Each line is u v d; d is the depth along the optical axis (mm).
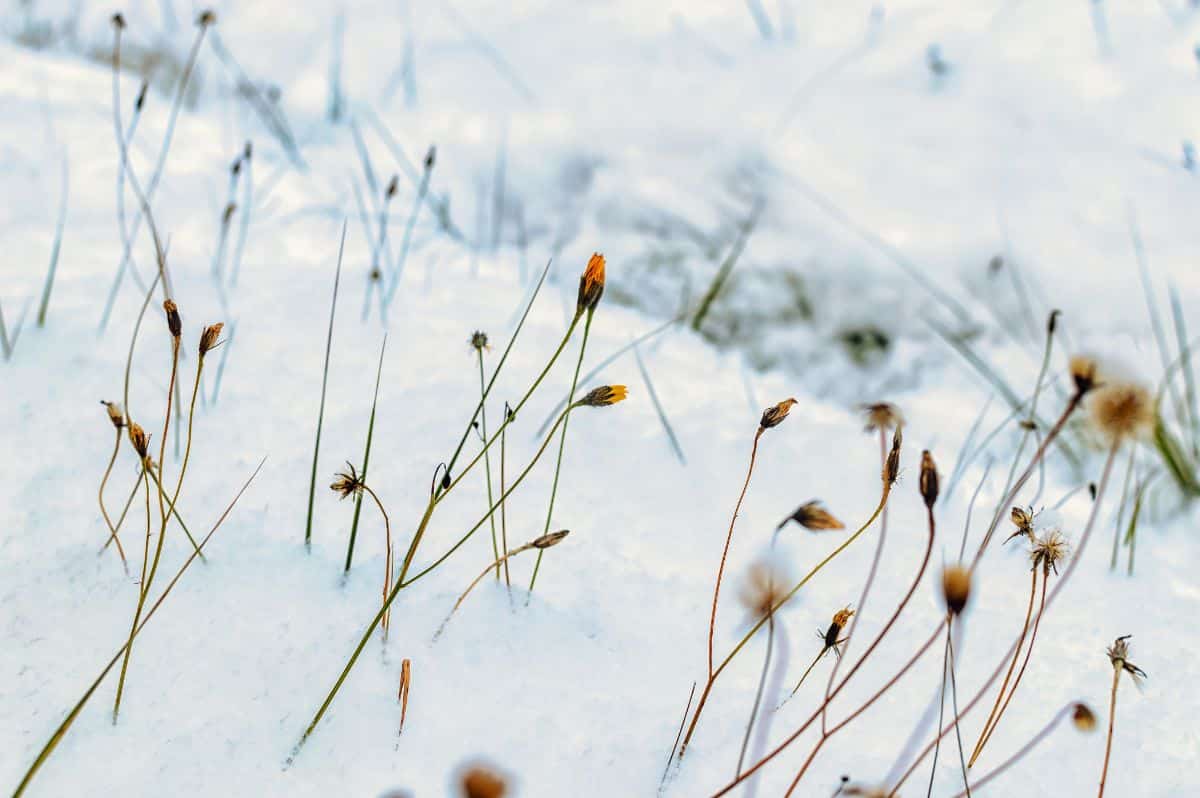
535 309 1429
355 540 1239
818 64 2178
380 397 1318
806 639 1232
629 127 1951
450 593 1221
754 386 1403
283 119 1865
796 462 1337
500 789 1055
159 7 2152
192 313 1361
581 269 1595
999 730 1203
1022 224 1770
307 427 1294
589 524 1268
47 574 1209
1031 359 1549
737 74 2141
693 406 1362
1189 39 2115
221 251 1423
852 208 1803
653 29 2281
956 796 1177
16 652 1180
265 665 1186
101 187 1463
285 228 1479
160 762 1153
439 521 1253
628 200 1768
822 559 1274
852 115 2021
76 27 2023
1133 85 2037
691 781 1172
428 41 2193
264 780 1153
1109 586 1287
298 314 1373
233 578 1216
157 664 1182
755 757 1182
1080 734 1204
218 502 1248
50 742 1122
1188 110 1966
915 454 1361
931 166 1902
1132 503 1364
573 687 1196
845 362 1554
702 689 1204
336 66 2055
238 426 1288
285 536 1236
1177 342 1545
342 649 1194
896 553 1283
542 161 1848
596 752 1176
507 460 1293
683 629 1228
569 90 2049
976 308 1637
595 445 1315
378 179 1712
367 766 1160
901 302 1638
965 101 2055
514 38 2229
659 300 1577
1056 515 1332
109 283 1373
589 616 1225
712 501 1300
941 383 1511
